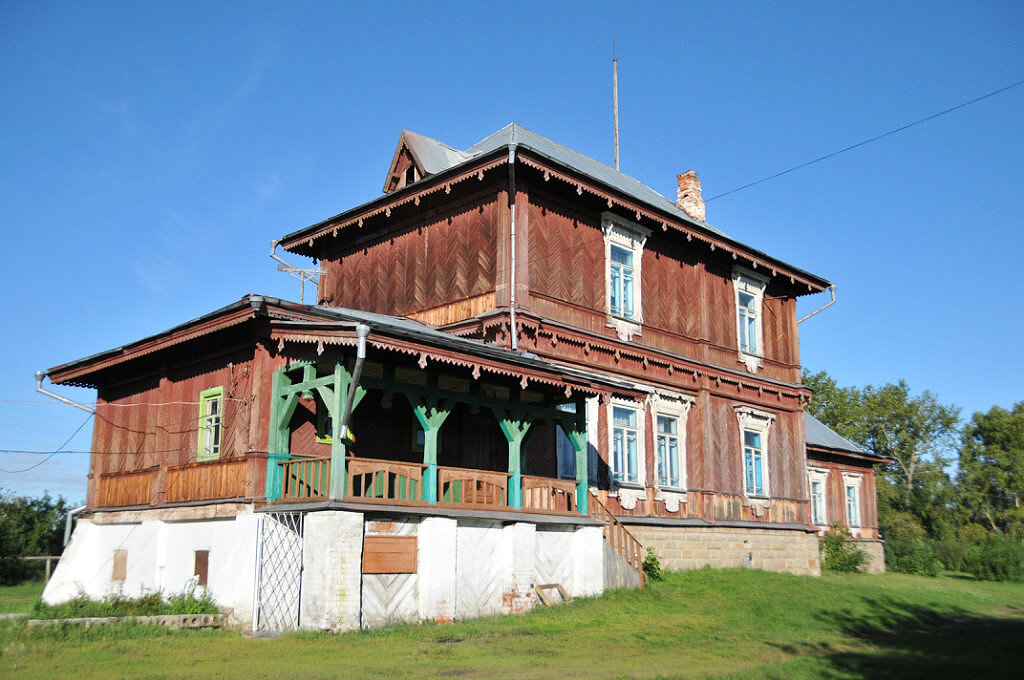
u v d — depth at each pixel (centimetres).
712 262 2852
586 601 1856
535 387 1975
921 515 6144
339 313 1777
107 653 1241
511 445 1822
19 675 1069
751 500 2822
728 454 2759
